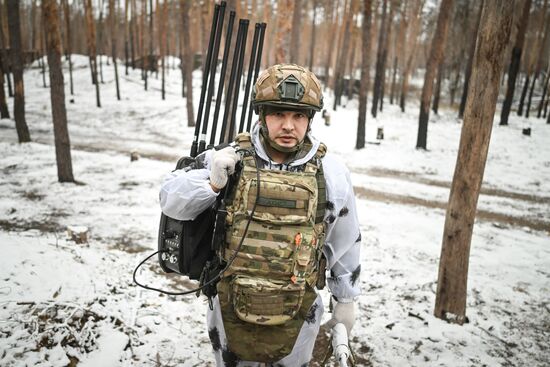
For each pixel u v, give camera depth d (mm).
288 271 1353
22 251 4016
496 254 6719
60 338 2826
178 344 3229
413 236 7379
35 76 37844
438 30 17359
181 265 1515
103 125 22922
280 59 12750
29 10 56812
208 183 1380
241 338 1409
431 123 25359
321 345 3578
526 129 21922
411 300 4590
